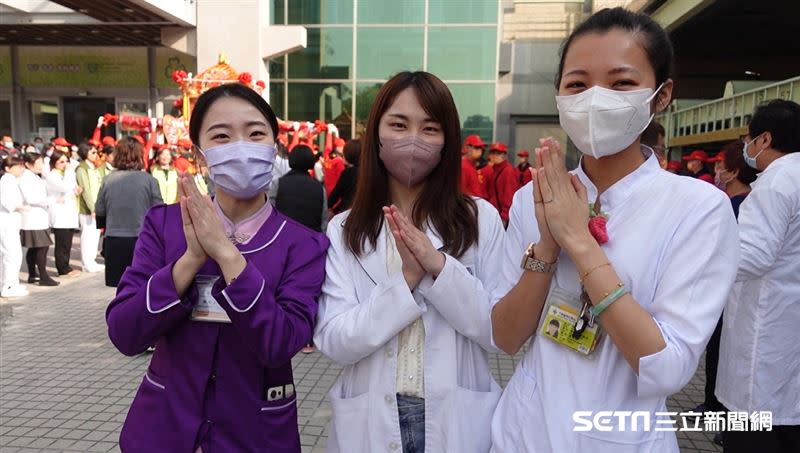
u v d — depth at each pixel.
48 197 7.49
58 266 7.76
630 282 1.28
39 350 4.84
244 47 10.77
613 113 1.25
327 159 9.77
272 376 1.65
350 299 1.69
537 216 1.34
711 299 1.23
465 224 1.72
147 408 1.61
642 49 1.28
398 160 1.67
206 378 1.57
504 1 13.44
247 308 1.47
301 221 4.73
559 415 1.34
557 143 1.30
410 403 1.64
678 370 1.19
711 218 1.25
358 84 13.57
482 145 8.65
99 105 14.21
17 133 14.23
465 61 13.50
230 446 1.57
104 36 12.55
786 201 2.26
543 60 13.43
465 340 1.71
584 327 1.32
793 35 12.41
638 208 1.31
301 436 3.35
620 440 1.30
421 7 13.38
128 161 4.89
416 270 1.58
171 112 13.95
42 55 13.96
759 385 2.39
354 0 13.46
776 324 2.36
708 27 11.79
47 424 3.47
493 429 1.54
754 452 2.39
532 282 1.37
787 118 2.46
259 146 1.62
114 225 4.83
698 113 10.51
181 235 1.66
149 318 1.50
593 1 12.97
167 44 11.23
